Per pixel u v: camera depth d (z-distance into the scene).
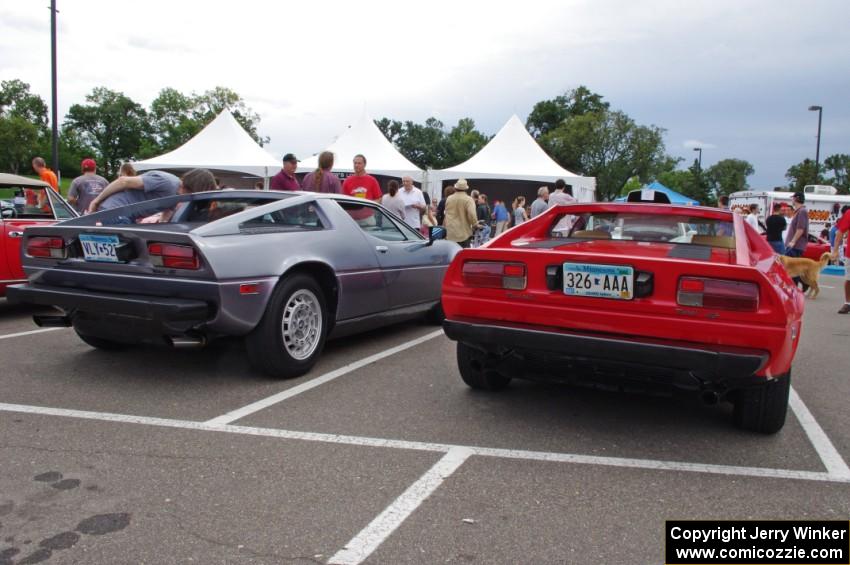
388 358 4.96
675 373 3.00
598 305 3.11
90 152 76.25
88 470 2.77
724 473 2.92
